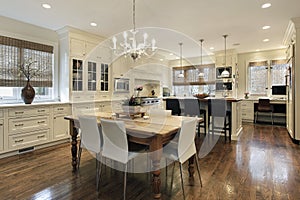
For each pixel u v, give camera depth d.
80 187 2.17
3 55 3.45
